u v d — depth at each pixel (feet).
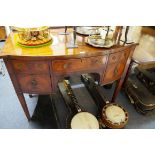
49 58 3.26
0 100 5.51
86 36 4.29
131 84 5.87
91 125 3.82
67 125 4.14
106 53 3.64
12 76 3.55
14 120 4.84
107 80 4.38
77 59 3.48
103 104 4.87
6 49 3.41
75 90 6.20
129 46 3.96
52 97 5.76
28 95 5.81
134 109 5.50
